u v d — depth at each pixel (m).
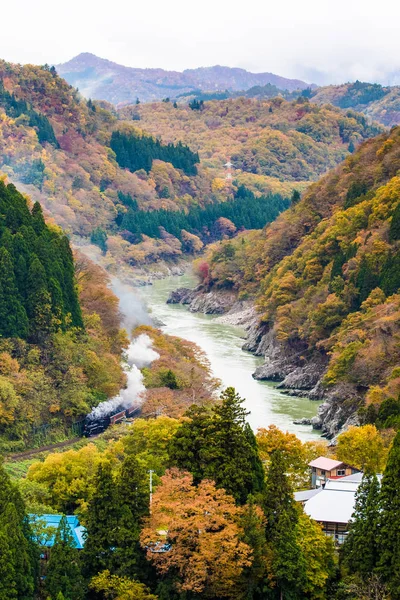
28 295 182.00
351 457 134.25
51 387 171.75
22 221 194.12
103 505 101.44
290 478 127.19
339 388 193.25
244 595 98.38
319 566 100.69
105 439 164.25
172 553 98.19
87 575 99.81
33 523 103.44
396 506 100.69
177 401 181.62
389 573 98.62
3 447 154.38
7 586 91.38
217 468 110.31
